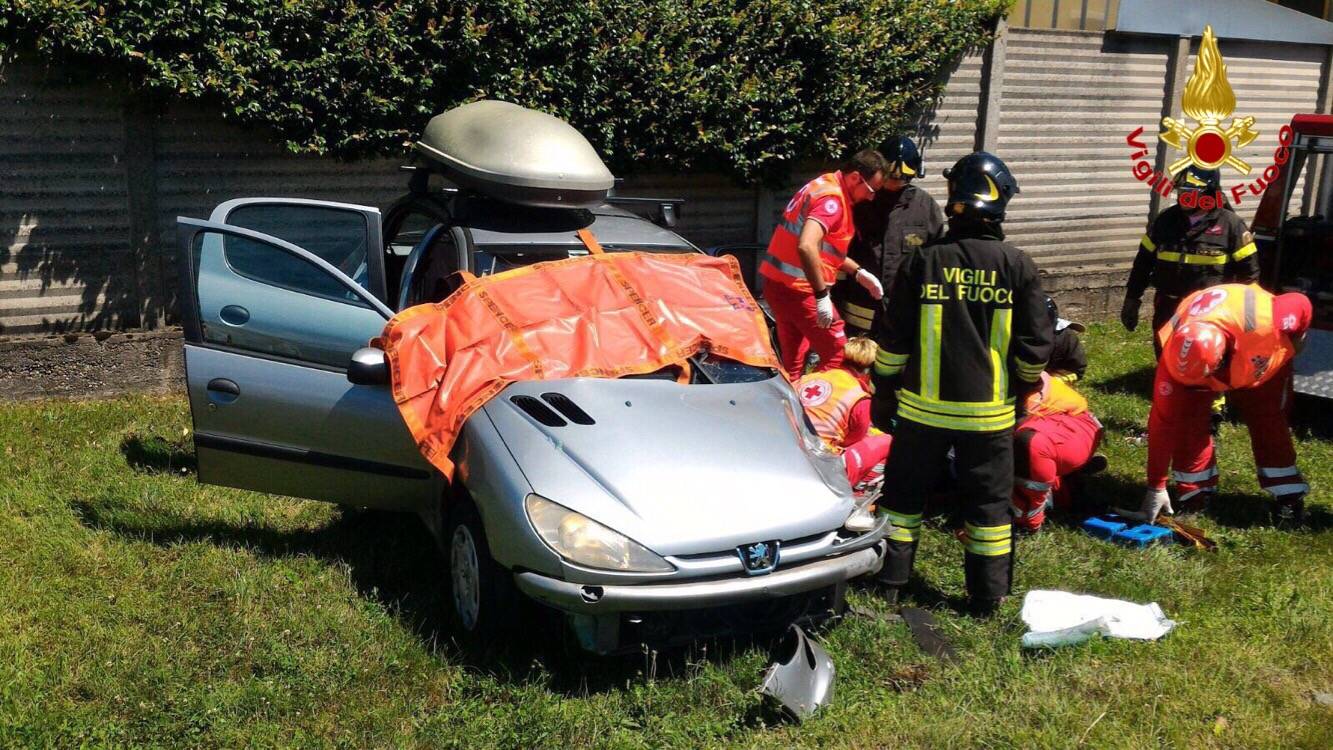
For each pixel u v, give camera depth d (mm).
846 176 6449
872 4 8844
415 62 7371
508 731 3781
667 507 3971
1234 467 6777
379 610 4570
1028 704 4039
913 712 4004
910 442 4672
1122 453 7008
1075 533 5637
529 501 3986
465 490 4441
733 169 8703
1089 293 10867
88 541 5102
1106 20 10789
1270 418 5863
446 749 3729
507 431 4258
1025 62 10344
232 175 7520
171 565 4918
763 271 6781
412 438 4691
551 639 4371
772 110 8594
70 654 4180
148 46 6758
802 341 6828
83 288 7246
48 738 3656
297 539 5270
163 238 7418
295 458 4949
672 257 5172
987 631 4578
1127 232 11570
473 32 7297
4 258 6980
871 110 9039
